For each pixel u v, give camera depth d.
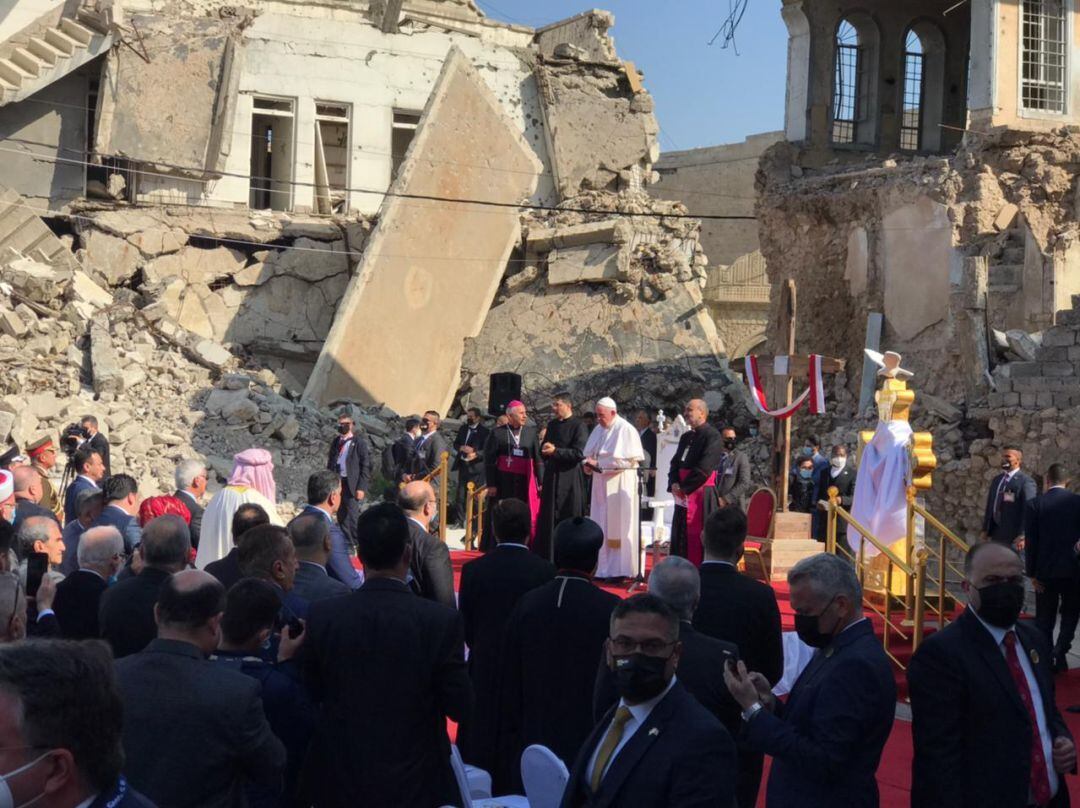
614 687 4.81
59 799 2.50
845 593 4.64
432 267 29.16
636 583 12.59
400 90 32.56
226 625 4.93
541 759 4.70
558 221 32.38
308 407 25.59
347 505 16.03
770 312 28.22
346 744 4.91
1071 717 8.71
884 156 28.45
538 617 5.89
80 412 21.95
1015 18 24.16
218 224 29.50
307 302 30.19
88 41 28.64
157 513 8.34
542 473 13.59
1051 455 19.52
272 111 31.38
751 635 5.81
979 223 23.33
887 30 29.19
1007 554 4.89
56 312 24.45
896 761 7.68
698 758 3.80
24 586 6.50
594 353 29.42
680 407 28.72
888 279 25.06
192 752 4.09
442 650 5.04
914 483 10.36
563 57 33.56
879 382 24.44
